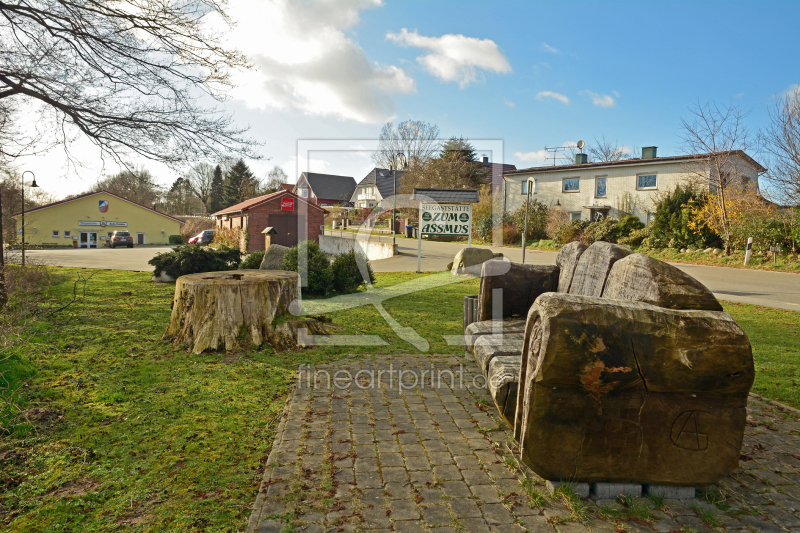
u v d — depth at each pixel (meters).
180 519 2.25
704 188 20.84
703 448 2.43
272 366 4.85
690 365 2.32
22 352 4.49
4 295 7.04
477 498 2.48
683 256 19.31
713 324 2.37
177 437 3.15
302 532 2.15
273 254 10.43
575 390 2.39
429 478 2.69
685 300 2.55
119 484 2.56
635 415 2.42
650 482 2.45
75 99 9.74
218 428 3.32
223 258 13.56
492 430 3.39
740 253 17.89
